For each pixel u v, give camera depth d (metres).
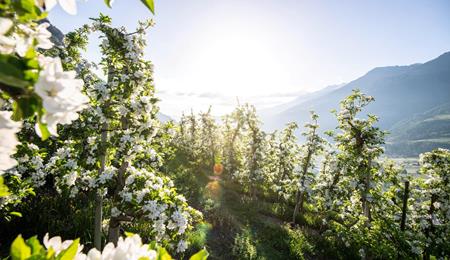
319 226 22.53
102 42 8.22
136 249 1.14
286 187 23.88
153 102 8.26
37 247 0.99
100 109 8.11
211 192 24.81
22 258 0.95
